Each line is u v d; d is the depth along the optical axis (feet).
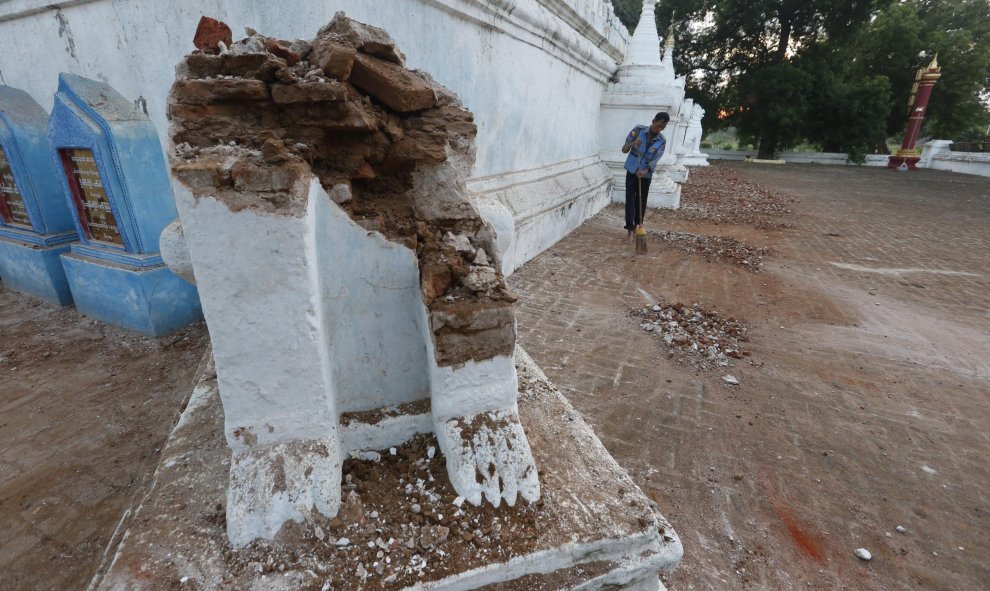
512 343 5.71
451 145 6.20
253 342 4.87
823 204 40.70
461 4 13.58
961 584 6.75
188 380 11.02
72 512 7.45
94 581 4.82
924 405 10.99
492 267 6.00
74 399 10.33
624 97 31.24
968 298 18.01
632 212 23.59
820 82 81.61
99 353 12.28
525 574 4.84
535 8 17.51
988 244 26.63
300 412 5.25
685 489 8.30
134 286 12.59
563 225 23.90
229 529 4.81
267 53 4.97
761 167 80.38
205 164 4.34
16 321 14.17
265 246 4.57
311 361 5.10
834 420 10.36
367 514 5.15
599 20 25.77
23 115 13.97
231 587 4.42
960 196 46.26
